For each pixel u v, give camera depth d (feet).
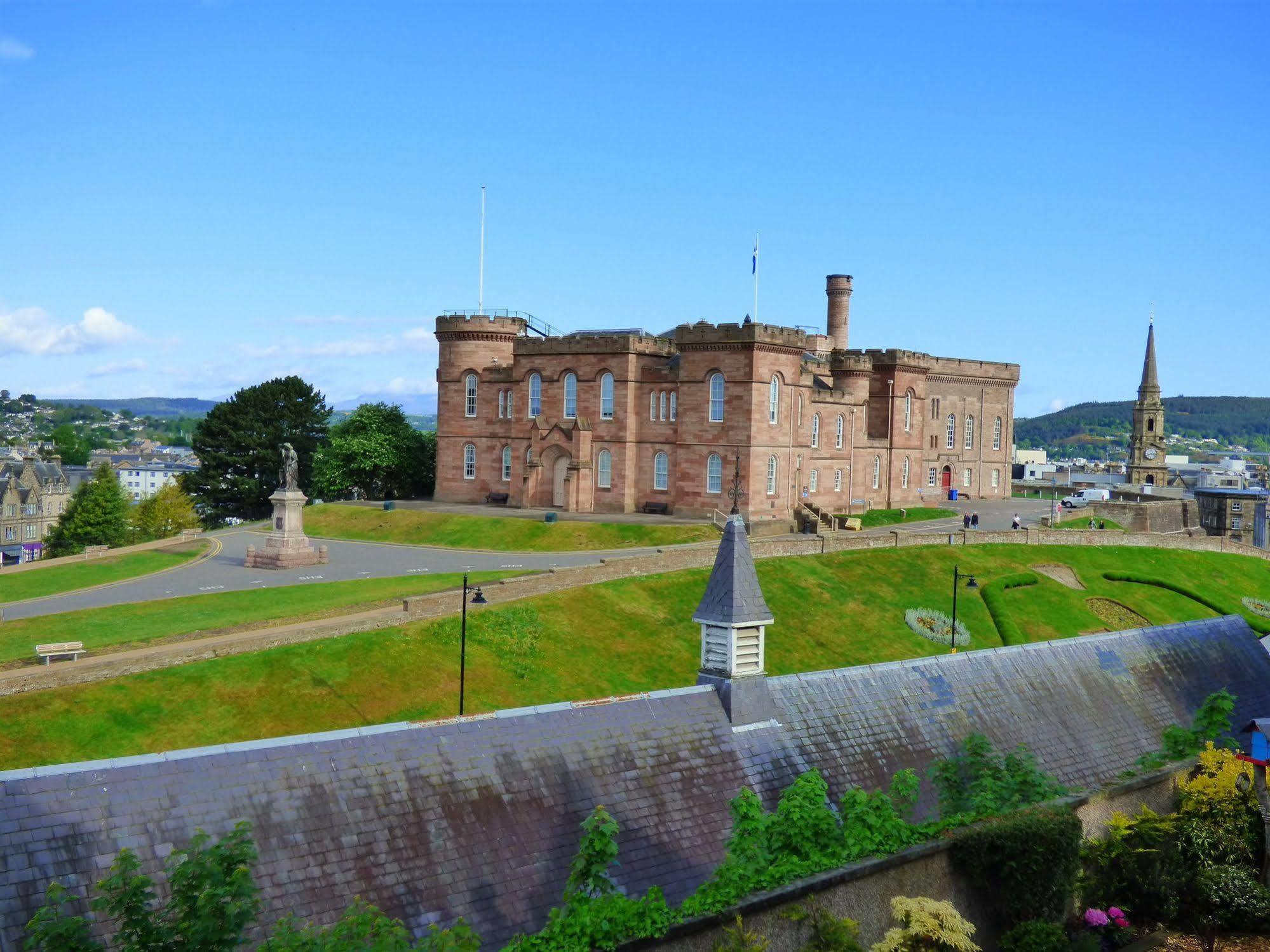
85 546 447.01
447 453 394.93
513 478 377.71
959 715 107.55
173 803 67.97
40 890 61.82
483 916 72.02
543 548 311.27
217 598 232.94
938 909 74.38
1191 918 91.04
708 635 98.22
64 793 65.51
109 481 460.55
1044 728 111.55
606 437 358.64
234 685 177.47
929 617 275.39
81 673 168.76
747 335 328.08
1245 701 130.72
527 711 84.99
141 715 165.99
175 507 478.18
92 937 60.85
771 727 96.48
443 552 308.40
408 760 76.69
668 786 86.53
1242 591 351.05
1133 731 117.50
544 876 75.77
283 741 73.82
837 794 94.02
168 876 64.64
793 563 289.74
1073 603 308.19
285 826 70.03
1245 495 587.27
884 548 315.99
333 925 66.49
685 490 343.26
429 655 201.05
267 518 490.90
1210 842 93.91
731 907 71.26
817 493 387.75
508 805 78.18
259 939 64.85
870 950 75.15
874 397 435.94
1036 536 347.15
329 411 508.12
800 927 74.38
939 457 508.12
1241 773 99.60
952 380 511.40
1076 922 89.45
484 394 386.73
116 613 217.97
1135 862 91.20
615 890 74.84
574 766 83.41
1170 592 333.42
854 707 102.47
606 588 247.29
